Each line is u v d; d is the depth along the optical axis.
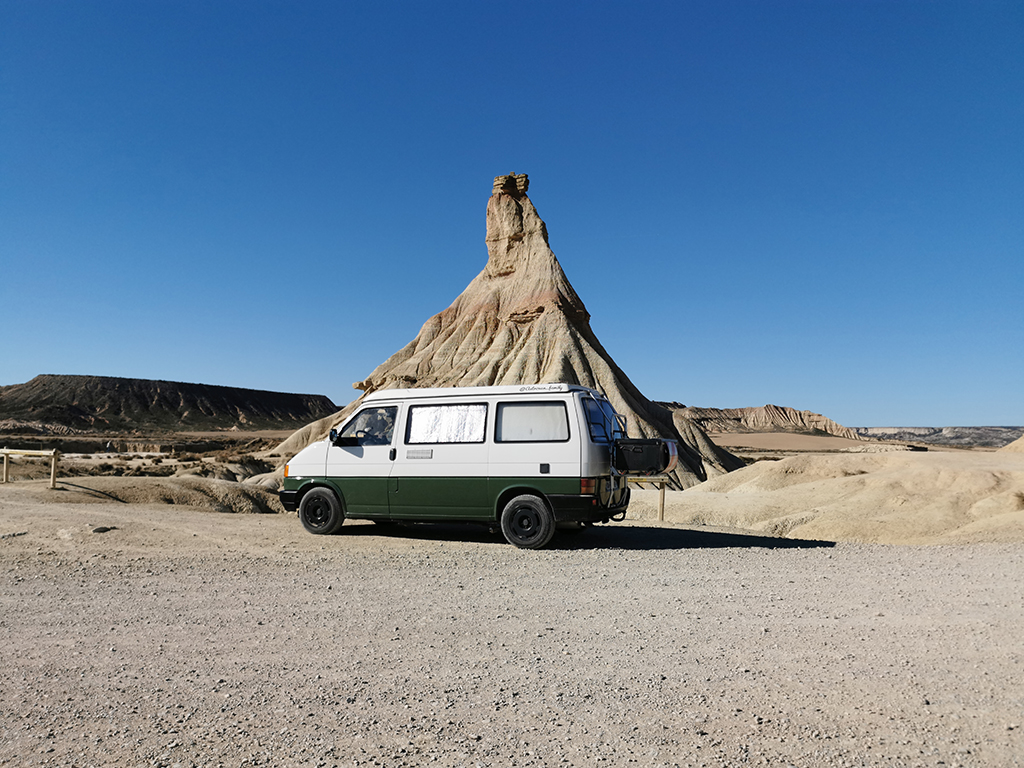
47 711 4.02
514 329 91.50
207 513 14.63
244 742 3.61
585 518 10.38
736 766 3.32
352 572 8.28
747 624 5.90
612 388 79.38
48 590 7.27
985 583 7.62
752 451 185.75
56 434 181.38
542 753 3.47
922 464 35.88
